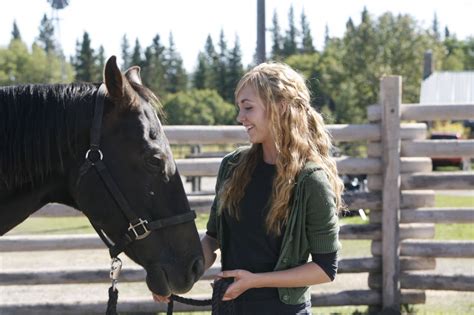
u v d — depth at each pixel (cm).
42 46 6594
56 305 664
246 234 302
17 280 662
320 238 294
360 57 4803
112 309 324
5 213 328
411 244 695
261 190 302
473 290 680
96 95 327
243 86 299
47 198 337
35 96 323
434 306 704
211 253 337
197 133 684
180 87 7319
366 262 692
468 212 689
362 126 691
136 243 322
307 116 300
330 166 304
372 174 694
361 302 689
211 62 7581
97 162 317
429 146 694
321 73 5459
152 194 319
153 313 689
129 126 318
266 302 298
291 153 290
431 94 4691
